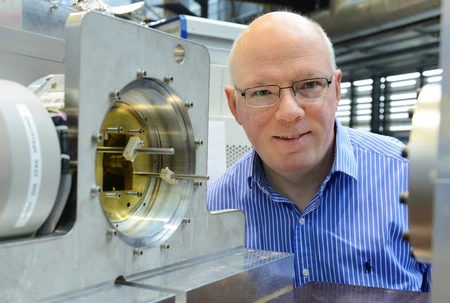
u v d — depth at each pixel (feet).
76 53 1.82
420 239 1.53
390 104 14.28
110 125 2.31
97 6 3.14
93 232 1.91
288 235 4.00
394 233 3.87
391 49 12.26
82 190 1.85
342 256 3.79
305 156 3.47
